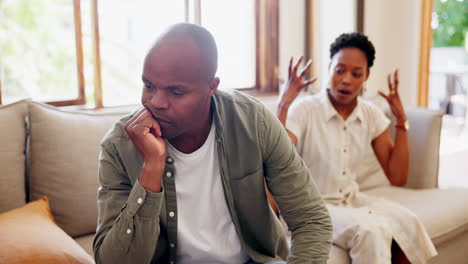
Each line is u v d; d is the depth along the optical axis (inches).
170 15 90.4
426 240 61.5
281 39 99.6
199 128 37.5
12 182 55.2
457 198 78.3
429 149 83.6
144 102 34.4
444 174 150.1
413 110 86.9
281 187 40.9
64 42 149.6
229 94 40.9
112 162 37.5
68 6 149.5
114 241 34.7
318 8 104.0
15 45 143.6
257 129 39.6
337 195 66.7
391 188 84.5
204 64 33.2
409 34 127.7
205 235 40.3
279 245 45.7
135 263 35.6
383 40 123.0
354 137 68.7
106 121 62.9
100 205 37.8
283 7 99.1
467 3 286.7
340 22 108.2
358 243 56.6
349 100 65.7
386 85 126.3
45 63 146.6
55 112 59.8
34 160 57.7
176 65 32.1
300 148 67.8
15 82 141.3
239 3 96.7
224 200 40.3
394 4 123.6
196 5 86.5
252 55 99.4
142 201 33.9
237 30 97.6
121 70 113.4
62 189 57.6
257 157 39.6
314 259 38.3
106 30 112.5
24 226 46.9
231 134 39.4
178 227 39.3
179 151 38.4
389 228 59.1
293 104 69.1
